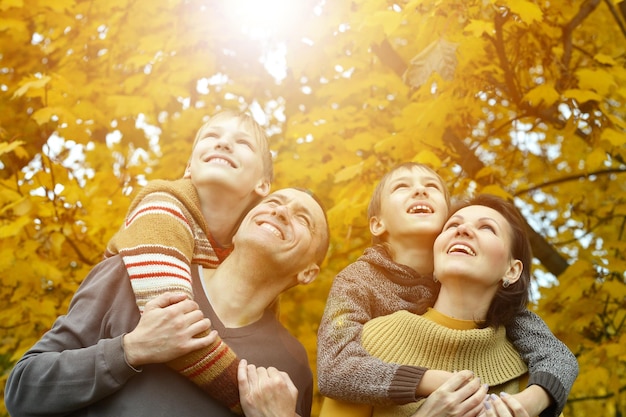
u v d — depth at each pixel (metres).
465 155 4.09
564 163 4.96
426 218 2.75
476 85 3.91
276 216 2.57
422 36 3.70
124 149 4.71
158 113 4.95
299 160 4.33
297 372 2.58
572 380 2.44
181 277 2.39
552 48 3.87
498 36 3.69
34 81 4.04
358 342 2.47
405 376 2.30
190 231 2.54
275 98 5.04
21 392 2.32
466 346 2.44
